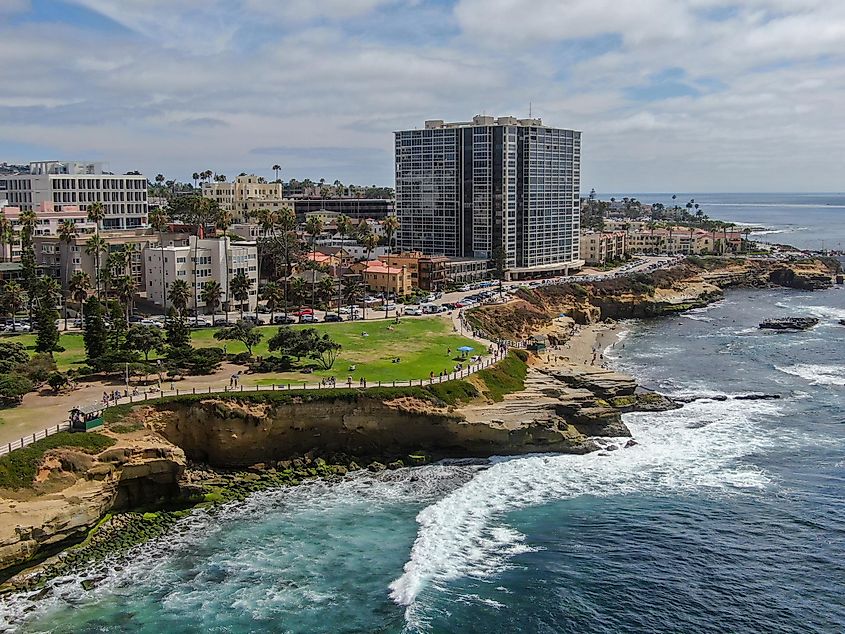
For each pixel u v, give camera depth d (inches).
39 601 2738.7
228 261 6904.5
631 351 6811.0
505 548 3129.9
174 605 2728.8
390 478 3833.7
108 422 3548.2
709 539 3193.9
